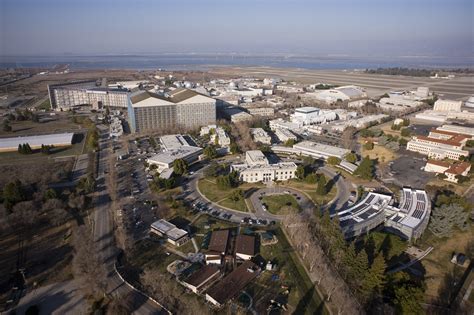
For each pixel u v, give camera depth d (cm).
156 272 12488
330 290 11369
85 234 14150
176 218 16475
